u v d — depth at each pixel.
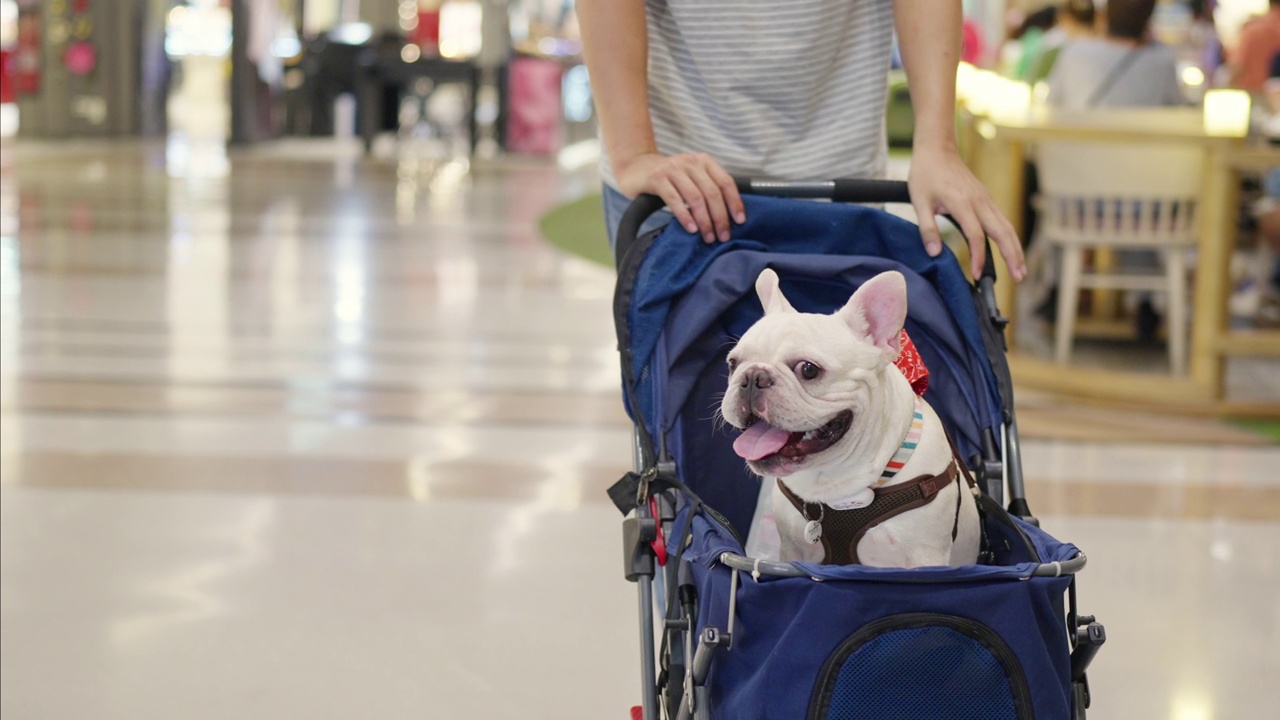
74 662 2.62
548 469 4.06
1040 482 4.03
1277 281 7.11
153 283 7.17
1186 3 11.65
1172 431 4.73
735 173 2.21
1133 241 5.49
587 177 14.79
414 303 6.86
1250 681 2.64
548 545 3.38
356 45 17.03
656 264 2.01
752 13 2.14
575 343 6.00
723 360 2.04
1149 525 3.62
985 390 2.02
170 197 11.31
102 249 8.30
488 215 10.91
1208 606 3.04
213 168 14.20
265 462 4.05
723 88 2.18
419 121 17.55
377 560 3.24
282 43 19.52
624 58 2.12
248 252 8.41
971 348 2.03
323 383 5.11
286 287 7.19
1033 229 6.77
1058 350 5.68
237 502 3.66
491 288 7.41
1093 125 5.35
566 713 2.45
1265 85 7.52
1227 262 5.06
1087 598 3.06
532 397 4.99
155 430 4.37
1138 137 5.10
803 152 2.21
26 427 4.35
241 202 11.17
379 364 5.46
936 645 1.45
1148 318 6.40
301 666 2.63
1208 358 5.11
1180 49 11.12
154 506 3.60
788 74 2.16
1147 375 5.37
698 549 1.66
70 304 6.49
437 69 16.83
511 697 2.52
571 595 3.04
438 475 3.96
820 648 1.46
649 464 1.85
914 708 1.46
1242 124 5.02
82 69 16.92
